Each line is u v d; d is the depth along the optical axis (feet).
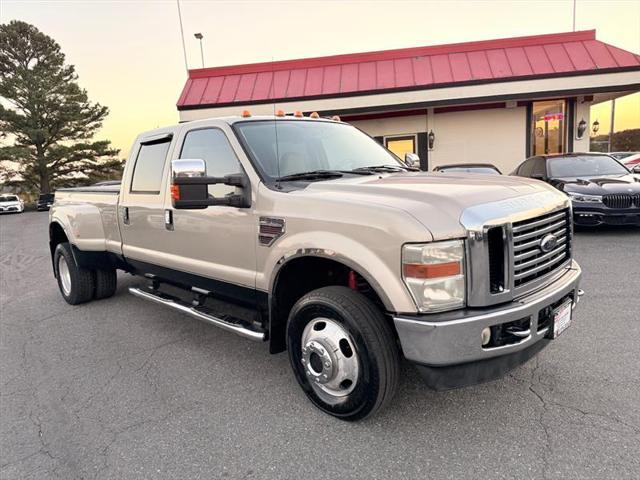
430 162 52.90
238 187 10.94
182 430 9.68
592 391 10.20
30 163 130.21
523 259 8.82
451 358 8.00
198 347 14.14
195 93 53.21
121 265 17.01
